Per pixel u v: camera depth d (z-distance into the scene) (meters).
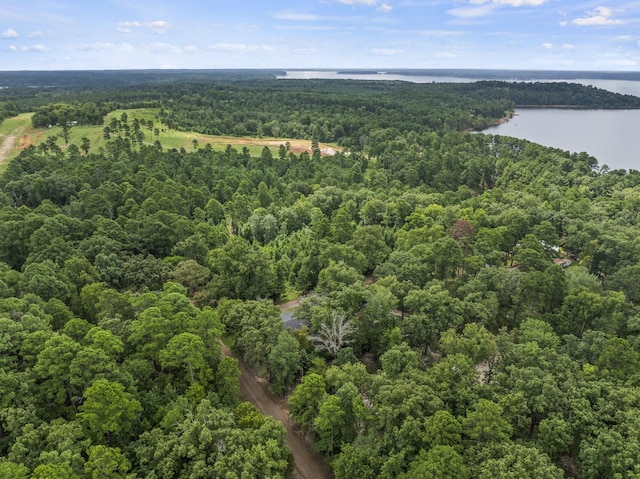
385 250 109.12
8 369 54.31
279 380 68.69
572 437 52.22
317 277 100.81
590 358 67.56
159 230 109.19
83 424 51.16
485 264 97.81
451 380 58.84
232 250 93.75
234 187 175.12
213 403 61.53
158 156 192.50
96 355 55.19
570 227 120.75
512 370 60.22
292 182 183.88
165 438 51.47
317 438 60.91
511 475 43.88
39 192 137.00
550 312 85.06
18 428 48.16
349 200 149.50
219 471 46.41
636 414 51.75
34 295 70.81
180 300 70.31
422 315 74.50
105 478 44.50
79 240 102.50
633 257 100.19
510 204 146.88
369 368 75.81
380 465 50.44
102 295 72.69
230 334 80.06
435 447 47.09
